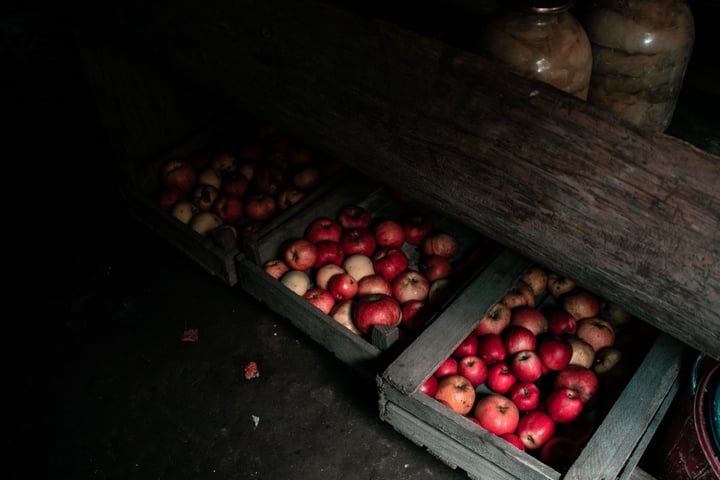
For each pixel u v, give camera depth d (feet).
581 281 6.15
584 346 8.36
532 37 6.08
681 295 5.33
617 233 5.48
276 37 7.09
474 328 8.04
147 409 8.94
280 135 11.80
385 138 6.81
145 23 8.42
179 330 9.91
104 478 8.21
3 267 11.00
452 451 7.41
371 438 8.50
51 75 14.25
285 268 9.46
